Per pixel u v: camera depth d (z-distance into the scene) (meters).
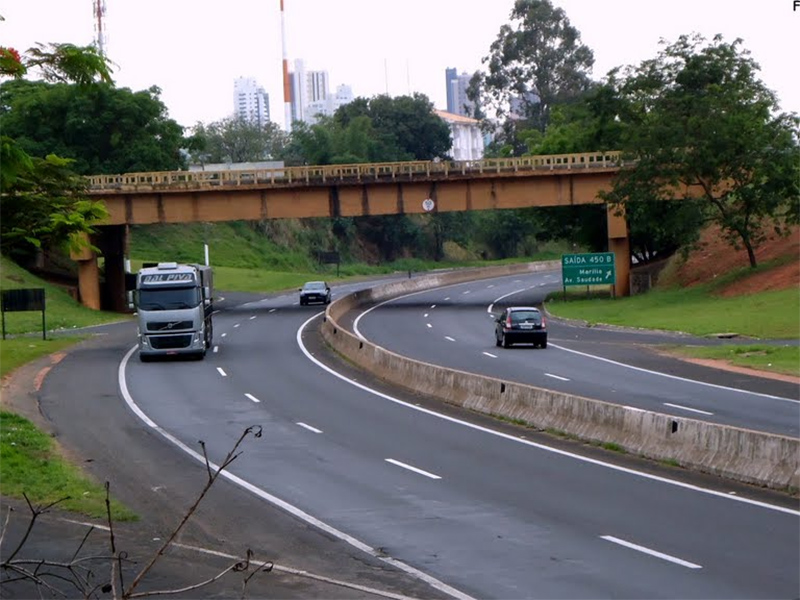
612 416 36.91
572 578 20.30
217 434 40.28
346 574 21.31
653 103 112.50
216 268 170.75
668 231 103.69
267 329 89.88
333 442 38.06
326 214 110.00
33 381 57.38
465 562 21.86
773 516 25.33
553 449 36.25
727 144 97.38
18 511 26.59
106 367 64.00
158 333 66.44
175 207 110.00
